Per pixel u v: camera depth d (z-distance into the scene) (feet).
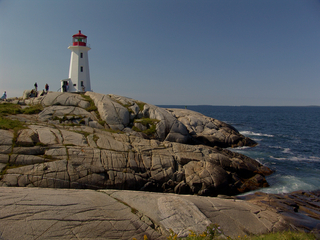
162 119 91.61
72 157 52.16
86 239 26.07
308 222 45.32
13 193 31.89
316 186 71.00
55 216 28.14
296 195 62.64
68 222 27.76
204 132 113.91
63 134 58.70
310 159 101.76
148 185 57.31
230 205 42.88
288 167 89.56
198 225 33.06
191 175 62.54
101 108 87.10
